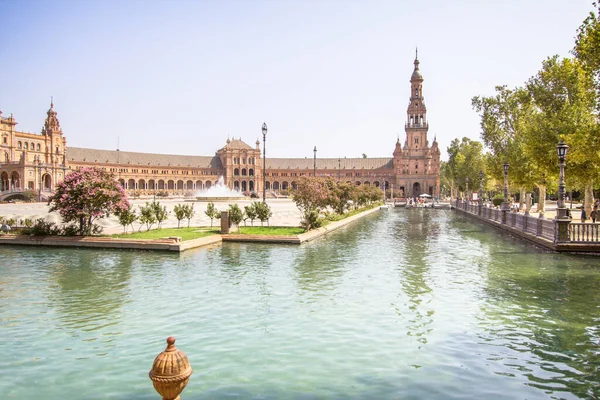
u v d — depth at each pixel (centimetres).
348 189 5678
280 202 10238
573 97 3912
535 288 1584
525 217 3284
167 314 1270
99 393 807
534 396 793
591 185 4131
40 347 1025
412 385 833
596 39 2281
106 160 15550
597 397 789
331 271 1900
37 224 2944
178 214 3528
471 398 785
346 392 804
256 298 1442
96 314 1273
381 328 1149
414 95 16438
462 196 12138
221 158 18675
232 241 2908
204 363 927
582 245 2420
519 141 5131
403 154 16500
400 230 3900
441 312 1291
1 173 11794
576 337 1084
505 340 1065
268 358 954
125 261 2155
